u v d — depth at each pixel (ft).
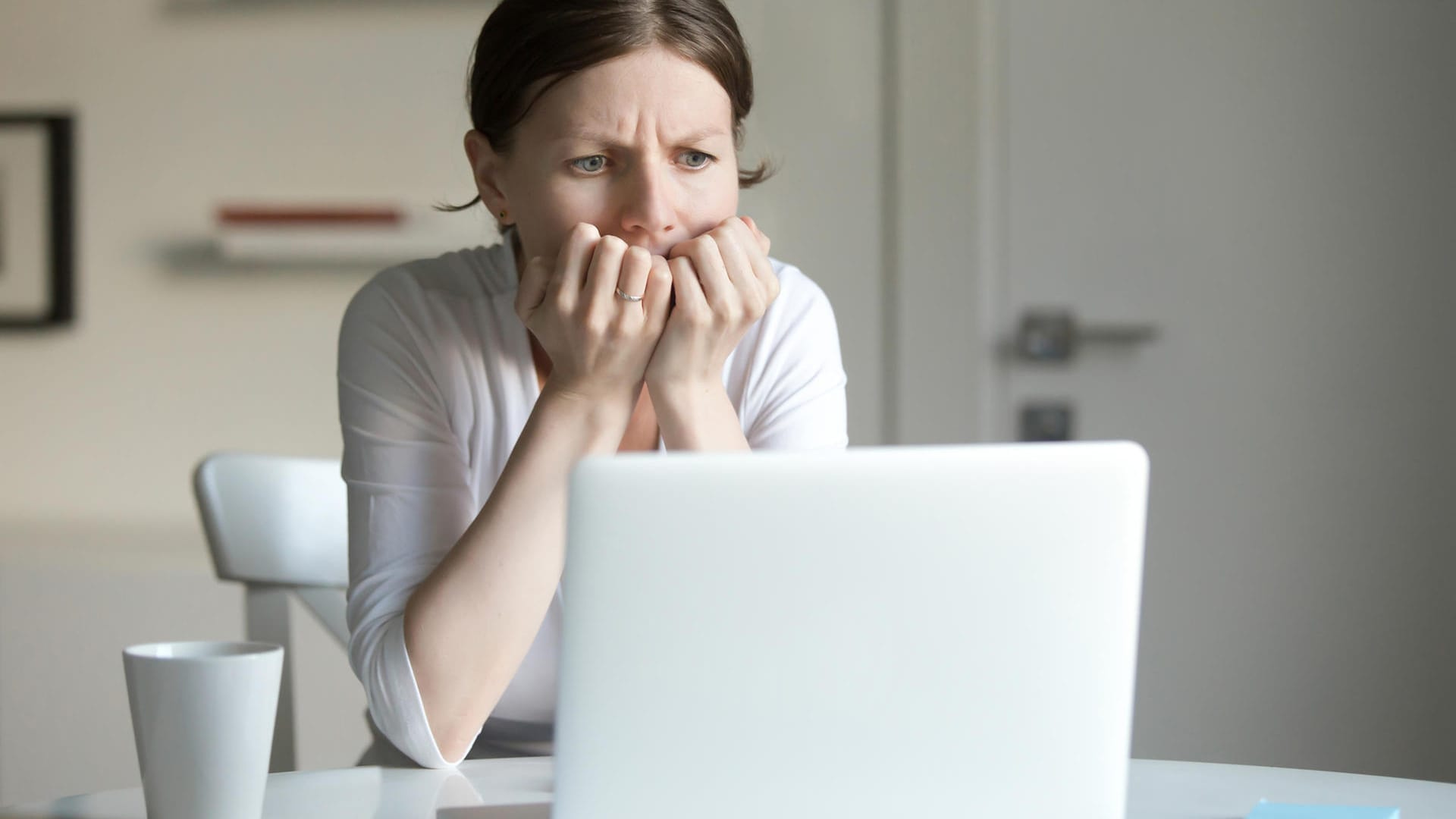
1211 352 7.95
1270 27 7.88
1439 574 7.86
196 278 8.39
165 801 2.15
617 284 3.37
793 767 2.01
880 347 8.10
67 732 8.37
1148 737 8.03
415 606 3.18
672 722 1.98
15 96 8.47
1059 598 2.06
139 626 8.41
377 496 3.69
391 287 3.97
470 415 3.91
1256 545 7.96
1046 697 2.08
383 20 8.27
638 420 4.00
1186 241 7.95
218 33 8.36
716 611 1.96
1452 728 7.87
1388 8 7.81
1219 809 2.56
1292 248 7.90
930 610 2.01
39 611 8.44
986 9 8.00
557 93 3.45
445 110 8.23
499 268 4.05
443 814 2.50
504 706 3.94
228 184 8.38
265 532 4.68
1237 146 7.91
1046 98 7.99
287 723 4.66
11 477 8.50
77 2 8.42
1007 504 2.01
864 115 8.08
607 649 1.96
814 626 1.98
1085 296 8.00
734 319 3.47
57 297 8.39
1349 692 7.92
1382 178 7.85
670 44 3.44
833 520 1.96
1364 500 7.90
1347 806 2.47
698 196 3.56
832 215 8.11
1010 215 8.02
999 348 8.05
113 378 8.45
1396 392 7.88
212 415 8.40
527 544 3.23
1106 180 7.98
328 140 8.31
